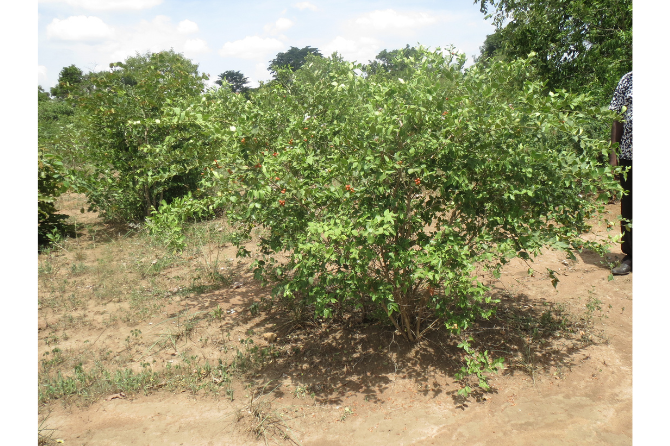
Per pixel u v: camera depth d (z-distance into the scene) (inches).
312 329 163.5
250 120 138.8
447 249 122.3
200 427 118.0
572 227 138.1
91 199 319.9
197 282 213.8
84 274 230.5
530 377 132.6
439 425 115.0
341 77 156.1
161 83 319.3
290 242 134.9
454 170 120.4
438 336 152.6
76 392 133.3
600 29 350.6
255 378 138.7
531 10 399.2
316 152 146.7
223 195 127.2
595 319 161.2
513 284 191.9
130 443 112.6
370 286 123.9
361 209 122.4
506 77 124.1
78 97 309.6
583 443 105.6
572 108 116.9
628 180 183.6
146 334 166.7
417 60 138.6
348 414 121.2
